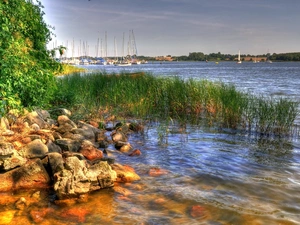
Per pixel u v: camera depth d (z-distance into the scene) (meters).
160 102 15.25
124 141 9.96
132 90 15.75
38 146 6.98
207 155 8.70
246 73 65.25
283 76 53.31
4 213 5.04
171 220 5.04
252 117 11.84
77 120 11.82
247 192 6.16
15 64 6.96
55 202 5.51
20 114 9.06
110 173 6.25
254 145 9.83
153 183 6.54
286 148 9.51
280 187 6.41
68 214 5.12
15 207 5.26
